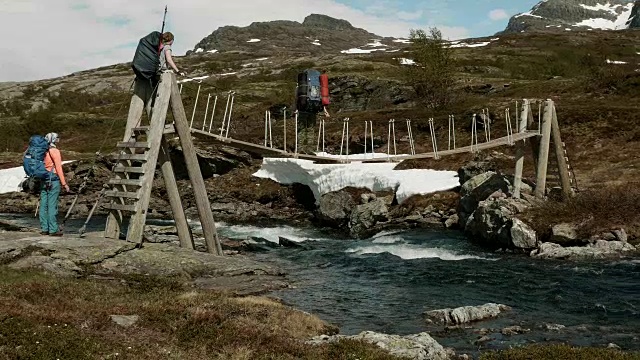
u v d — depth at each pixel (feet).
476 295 65.31
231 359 35.06
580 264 79.05
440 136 196.85
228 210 158.51
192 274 67.36
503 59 410.52
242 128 242.99
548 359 37.65
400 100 280.72
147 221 148.56
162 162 79.71
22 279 50.93
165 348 35.04
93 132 342.03
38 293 44.83
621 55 432.66
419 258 89.45
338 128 215.72
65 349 30.81
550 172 134.00
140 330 38.14
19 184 191.83
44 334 32.50
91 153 243.60
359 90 294.87
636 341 47.24
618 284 67.46
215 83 425.69
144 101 79.25
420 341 43.93
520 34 587.68
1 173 202.08
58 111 420.36
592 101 199.93
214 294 54.70
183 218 80.74
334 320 55.52
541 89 230.27
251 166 184.85
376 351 39.19
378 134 204.74
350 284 72.84
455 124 199.00
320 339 43.70
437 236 108.78
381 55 503.61
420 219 121.29
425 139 198.39
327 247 105.29
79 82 614.34
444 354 41.96
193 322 40.83
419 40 240.94
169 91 76.13
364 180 145.28
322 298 64.90
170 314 42.27
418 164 155.63
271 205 162.20
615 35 553.64
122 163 77.10
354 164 158.81
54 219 69.51
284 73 450.30
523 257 87.04
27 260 58.85
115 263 63.31
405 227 119.85
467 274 76.23
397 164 158.20
